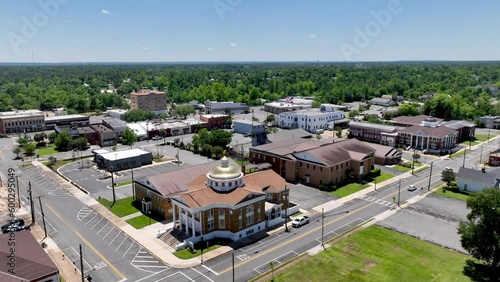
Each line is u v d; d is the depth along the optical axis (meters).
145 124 182.62
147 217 83.62
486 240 59.19
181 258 66.31
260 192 77.25
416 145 152.62
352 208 89.38
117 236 74.62
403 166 126.38
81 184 107.25
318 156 105.94
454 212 86.44
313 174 106.75
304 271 61.97
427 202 92.94
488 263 64.19
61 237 73.94
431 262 64.81
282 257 66.75
